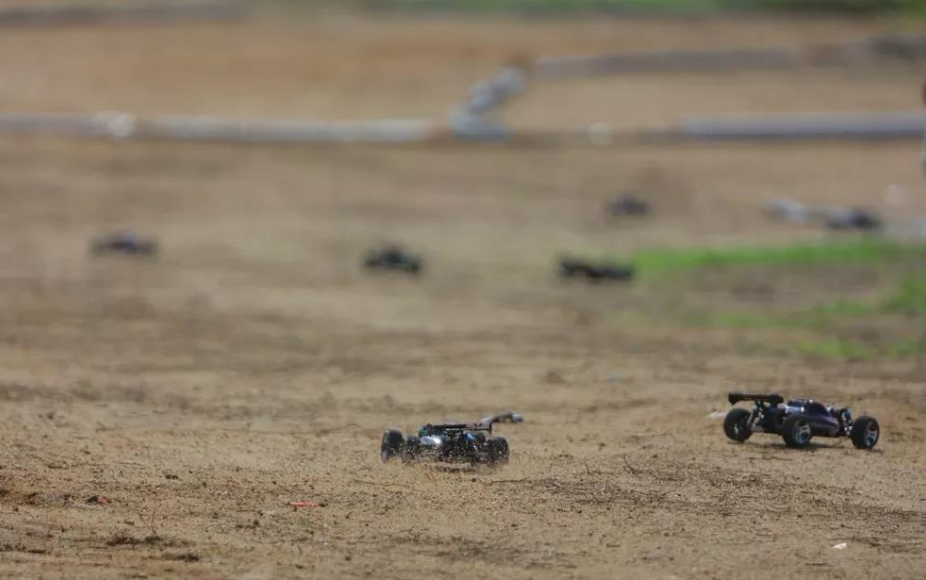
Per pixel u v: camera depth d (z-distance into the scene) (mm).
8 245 59531
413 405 24984
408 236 68812
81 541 13852
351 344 34500
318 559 13352
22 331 34812
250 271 53562
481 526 14805
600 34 142500
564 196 83750
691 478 17812
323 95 109000
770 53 131875
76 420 22094
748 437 20922
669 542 14344
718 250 61656
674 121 106500
